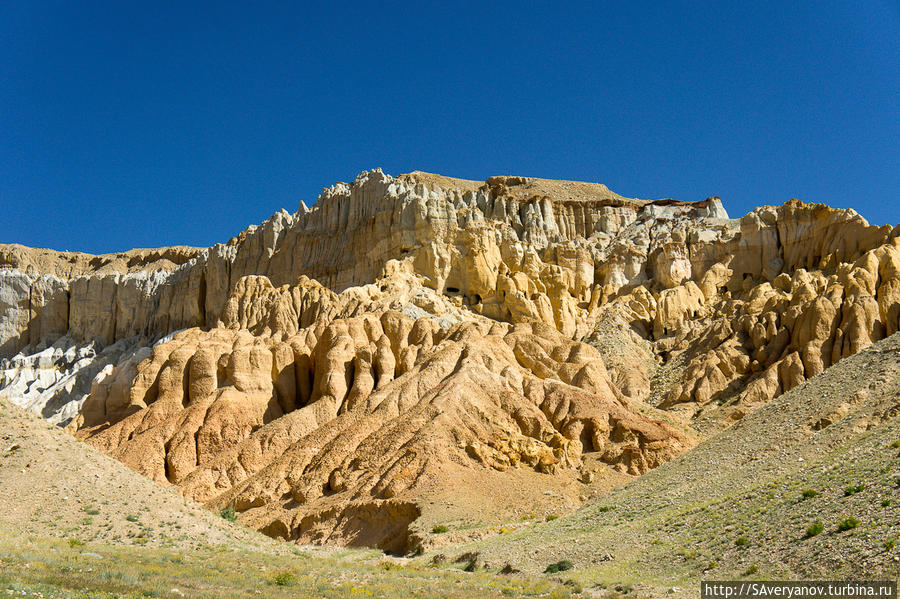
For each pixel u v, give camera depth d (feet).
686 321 428.15
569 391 321.93
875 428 175.01
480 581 159.33
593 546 170.81
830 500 142.41
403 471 268.21
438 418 295.07
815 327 353.92
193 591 126.41
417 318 387.55
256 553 181.88
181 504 199.93
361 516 255.09
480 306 431.43
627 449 288.30
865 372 203.82
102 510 179.93
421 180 615.98
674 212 523.70
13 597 106.42
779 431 196.85
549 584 150.92
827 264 415.03
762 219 458.09
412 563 200.23
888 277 365.40
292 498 282.15
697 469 200.75
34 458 186.70
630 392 371.76
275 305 433.48
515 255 451.12
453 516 241.55
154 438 333.62
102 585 122.42
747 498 161.68
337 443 300.20
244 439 331.77
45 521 169.68
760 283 439.63
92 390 401.29
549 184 638.53
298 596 131.64
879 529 125.80
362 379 346.74
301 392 371.76
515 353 357.20
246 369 361.92
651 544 159.84
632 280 465.88
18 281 606.55
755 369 364.58
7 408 201.87
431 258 438.40
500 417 303.27
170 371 370.73
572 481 276.82
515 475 275.18
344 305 412.98
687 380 369.50
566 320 430.20
